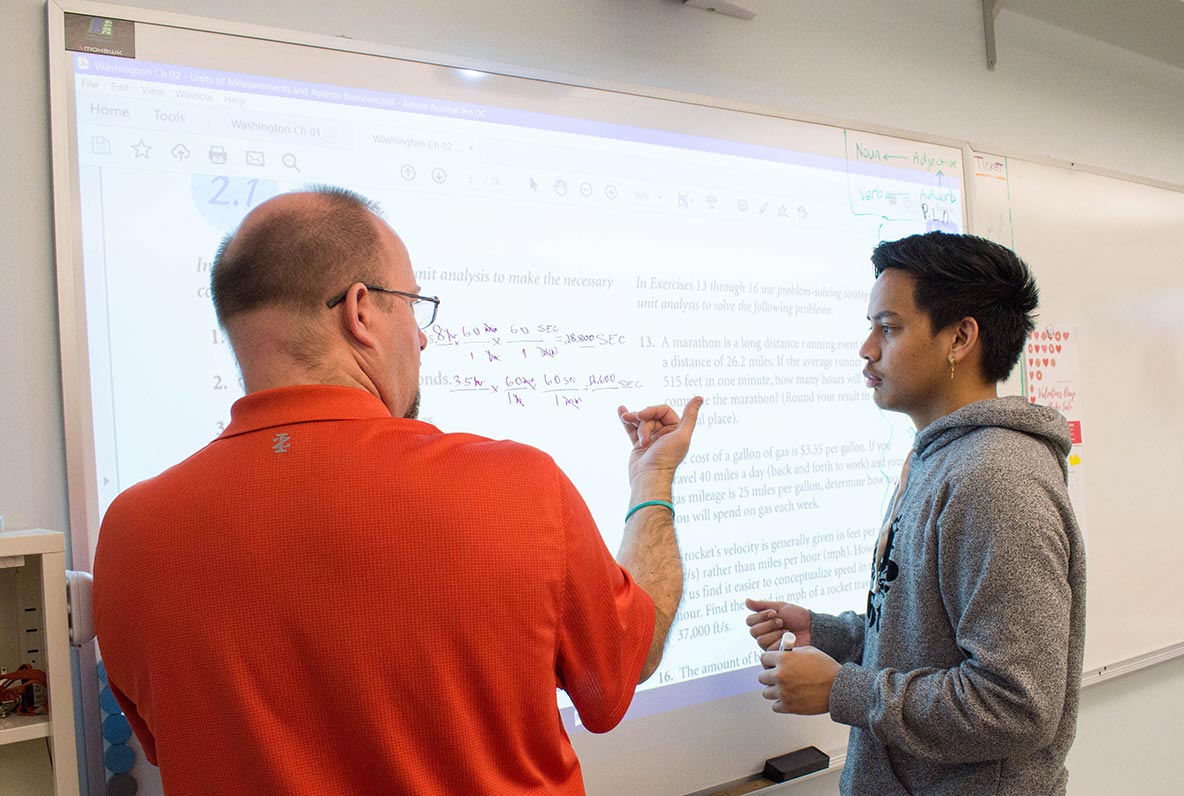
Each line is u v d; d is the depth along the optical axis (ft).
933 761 2.81
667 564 2.85
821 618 3.81
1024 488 2.68
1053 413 3.02
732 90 4.64
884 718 2.75
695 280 4.20
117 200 2.90
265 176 3.16
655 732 3.88
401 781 1.66
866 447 4.80
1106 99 6.64
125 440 2.89
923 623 2.90
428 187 3.47
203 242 3.04
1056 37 6.34
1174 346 6.69
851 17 5.19
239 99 3.12
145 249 2.94
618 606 2.11
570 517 1.94
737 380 4.31
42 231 2.91
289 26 3.36
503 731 1.77
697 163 4.25
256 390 1.94
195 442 3.01
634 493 3.11
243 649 1.65
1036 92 6.18
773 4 4.84
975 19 5.85
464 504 1.78
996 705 2.51
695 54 4.51
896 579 3.07
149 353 2.94
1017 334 3.14
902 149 5.11
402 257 2.18
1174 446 6.55
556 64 4.03
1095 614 5.82
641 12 4.33
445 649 1.70
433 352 3.41
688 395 4.13
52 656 2.27
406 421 1.94
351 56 3.34
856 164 4.89
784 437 4.46
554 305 3.75
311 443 1.78
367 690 1.65
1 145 2.86
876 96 5.27
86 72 2.88
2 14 2.88
